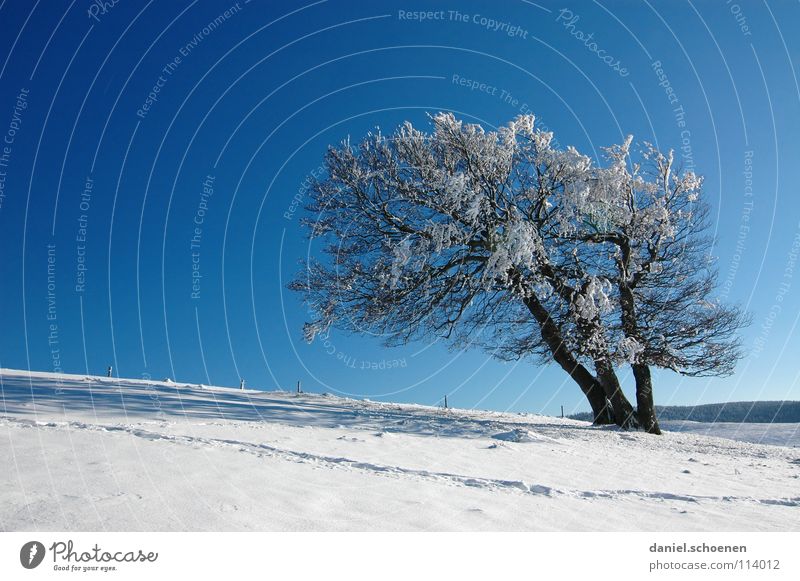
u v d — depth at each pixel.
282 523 5.60
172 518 5.47
